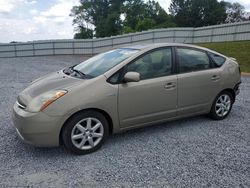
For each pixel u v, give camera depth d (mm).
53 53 31734
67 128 3354
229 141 3967
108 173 3031
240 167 3184
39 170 3100
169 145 3812
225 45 20109
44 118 3201
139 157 3432
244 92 7543
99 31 74688
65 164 3250
